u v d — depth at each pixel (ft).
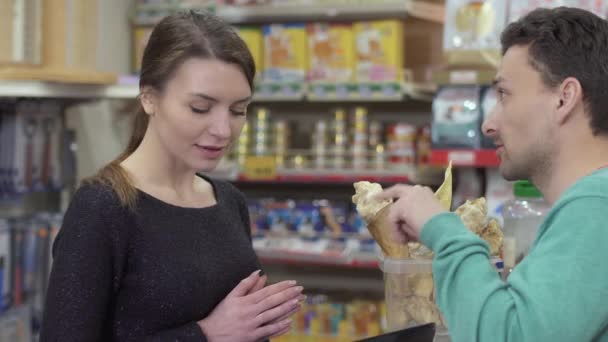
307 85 14.34
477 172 13.19
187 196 5.77
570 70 4.15
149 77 5.27
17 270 10.88
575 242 3.76
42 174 11.80
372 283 15.65
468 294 3.90
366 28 13.94
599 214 3.80
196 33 5.13
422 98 14.58
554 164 4.31
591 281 3.67
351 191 15.72
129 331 5.27
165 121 5.25
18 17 9.98
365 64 13.96
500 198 12.44
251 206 15.20
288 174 14.52
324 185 15.89
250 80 5.29
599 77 4.12
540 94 4.25
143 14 15.48
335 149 14.35
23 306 10.82
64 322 4.89
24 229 10.98
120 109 14.21
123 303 5.27
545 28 4.27
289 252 14.29
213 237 5.67
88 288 4.97
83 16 10.46
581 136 4.20
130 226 5.24
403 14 14.14
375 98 13.84
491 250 4.95
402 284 4.72
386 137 14.74
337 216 14.56
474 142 11.80
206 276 5.44
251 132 15.08
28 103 11.60
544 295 3.67
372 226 4.74
